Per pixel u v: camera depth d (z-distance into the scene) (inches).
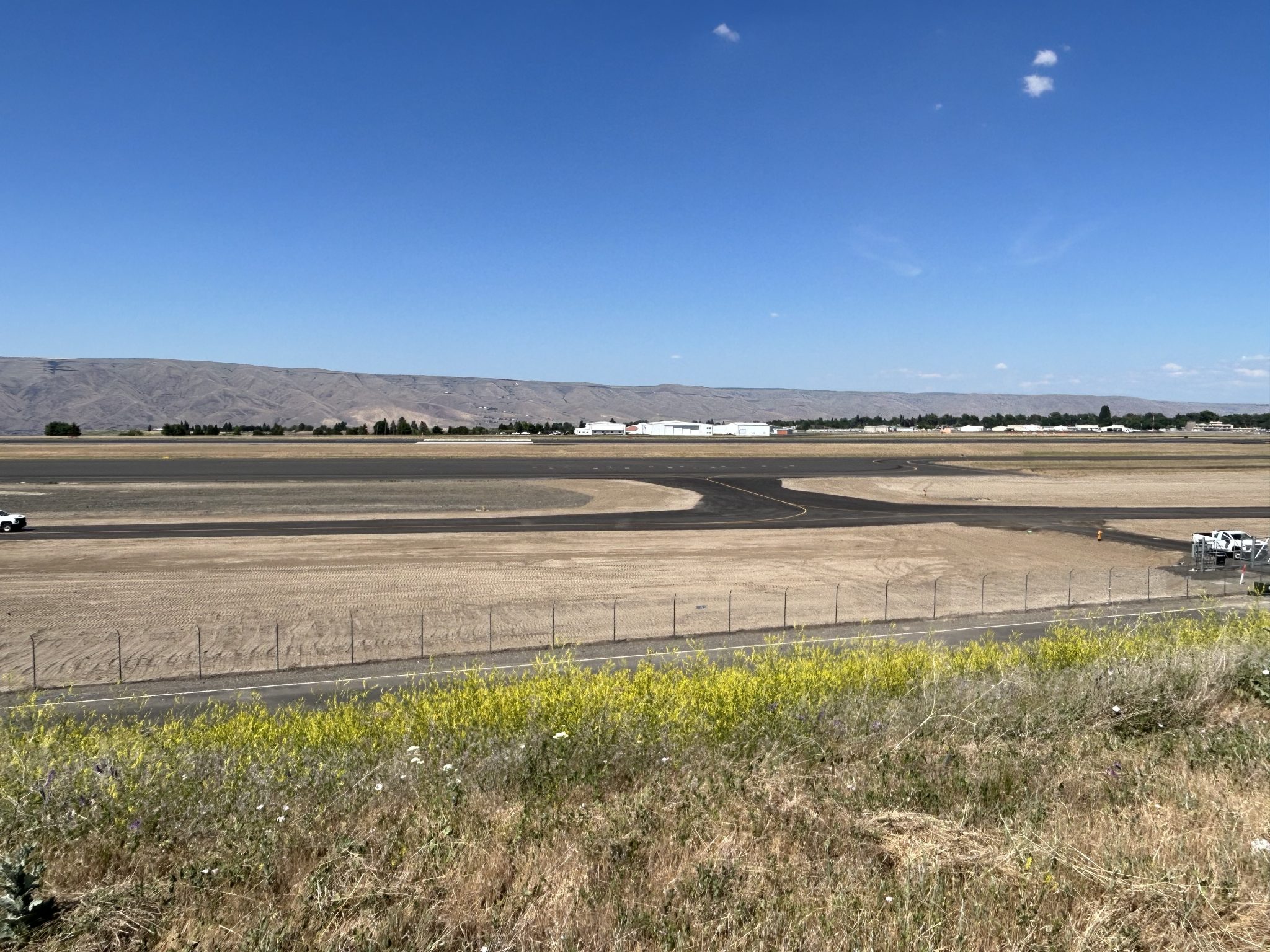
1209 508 2721.5
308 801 306.5
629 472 3882.9
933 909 206.4
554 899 219.1
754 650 994.7
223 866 243.6
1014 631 1203.9
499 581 1512.1
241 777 346.6
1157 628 1016.9
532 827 269.9
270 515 2353.6
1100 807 281.0
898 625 1237.1
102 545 1829.5
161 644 1090.7
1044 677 527.5
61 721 747.4
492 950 196.9
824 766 340.2
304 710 824.3
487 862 242.2
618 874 230.8
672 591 1448.1
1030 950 192.5
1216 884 214.5
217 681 944.9
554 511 2501.2
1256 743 343.6
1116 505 2795.3
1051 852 234.4
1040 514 2551.7
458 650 1079.0
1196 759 327.9
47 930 214.1
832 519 2405.3
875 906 210.1
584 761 347.9
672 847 252.1
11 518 2022.6
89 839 273.4
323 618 1235.9
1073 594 1493.6
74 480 3336.6
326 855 254.8
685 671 780.6
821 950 192.2
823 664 724.0
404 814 289.3
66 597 1344.7
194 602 1323.8
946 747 356.2
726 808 285.1
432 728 457.7
